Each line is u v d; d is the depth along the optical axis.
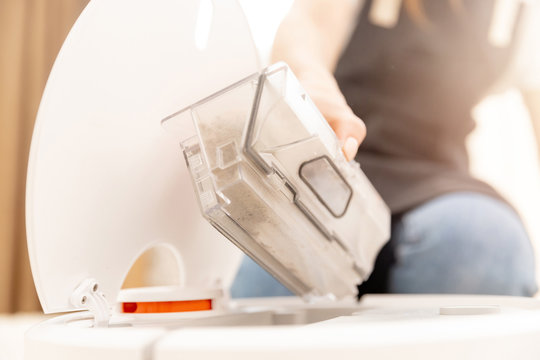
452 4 1.06
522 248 1.01
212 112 0.30
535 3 1.04
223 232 0.34
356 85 1.07
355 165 0.40
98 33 0.33
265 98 0.30
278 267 0.41
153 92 0.37
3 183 1.48
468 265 0.99
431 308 0.38
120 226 0.37
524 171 1.04
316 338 0.21
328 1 0.98
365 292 1.02
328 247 0.40
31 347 0.27
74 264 0.34
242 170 0.30
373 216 0.43
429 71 1.06
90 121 0.33
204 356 0.21
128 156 0.36
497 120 1.06
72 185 0.33
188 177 0.42
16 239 1.49
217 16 0.41
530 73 1.04
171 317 0.38
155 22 0.37
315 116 0.33
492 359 0.23
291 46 0.66
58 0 1.51
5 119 1.49
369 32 1.06
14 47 1.50
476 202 1.01
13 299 1.46
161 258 1.25
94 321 0.34
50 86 0.31
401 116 1.06
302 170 0.34
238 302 0.52
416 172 1.05
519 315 0.27
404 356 0.22
